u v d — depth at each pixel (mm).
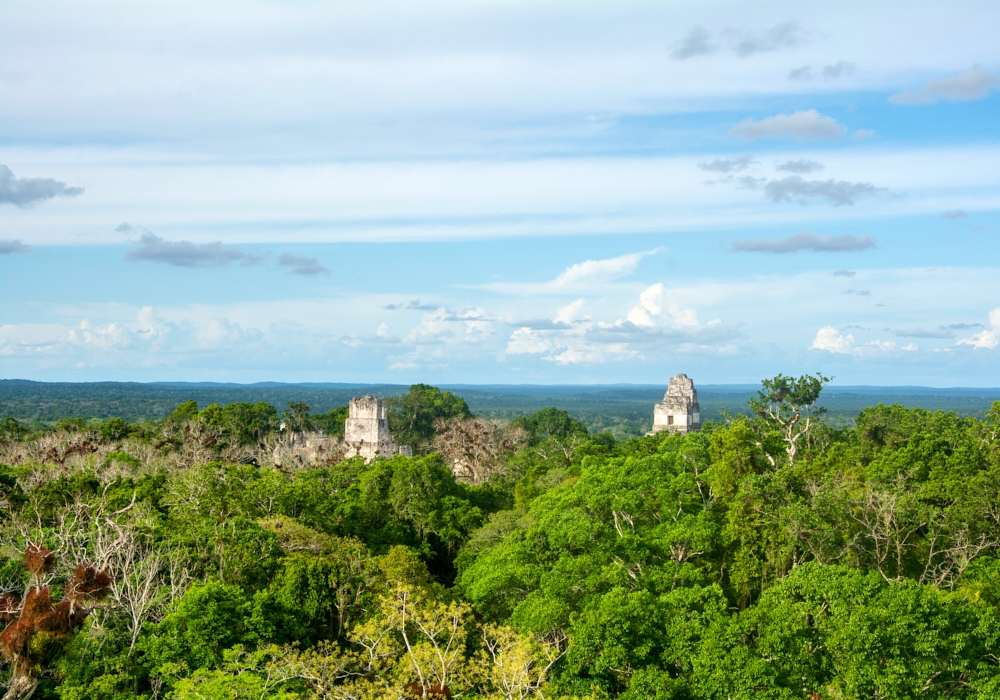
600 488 56250
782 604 38656
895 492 53094
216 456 100688
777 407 84500
